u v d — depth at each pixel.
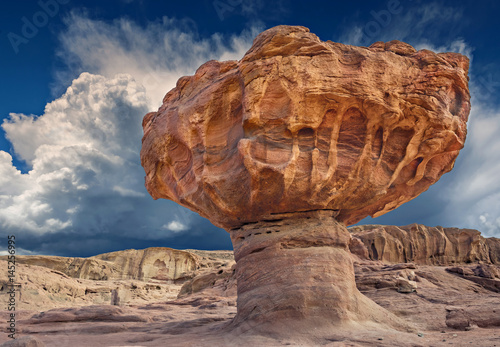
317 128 11.60
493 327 11.44
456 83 12.50
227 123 12.52
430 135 12.08
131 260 70.44
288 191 11.55
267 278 11.55
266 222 12.75
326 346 8.63
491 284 21.31
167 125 13.73
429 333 10.74
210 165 12.39
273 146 11.52
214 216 13.36
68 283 43.69
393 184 13.36
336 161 11.60
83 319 15.30
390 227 41.59
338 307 10.68
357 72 11.27
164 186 15.24
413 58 12.16
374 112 11.41
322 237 11.96
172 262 70.88
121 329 13.92
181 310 21.42
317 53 11.37
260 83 11.26
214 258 78.75
